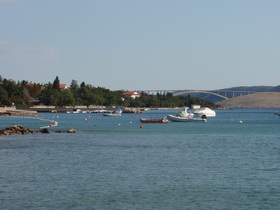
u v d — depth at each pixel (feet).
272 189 168.55
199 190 167.53
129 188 170.09
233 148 296.10
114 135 407.64
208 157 249.55
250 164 224.12
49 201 151.84
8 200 152.66
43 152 269.85
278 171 203.92
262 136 406.00
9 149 285.02
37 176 191.01
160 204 149.38
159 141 346.33
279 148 296.92
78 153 265.75
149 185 175.22
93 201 152.15
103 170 205.87
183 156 253.65
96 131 467.11
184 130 496.64
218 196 159.12
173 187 171.83
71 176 191.31
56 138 367.45
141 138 374.43
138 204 149.28
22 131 414.82
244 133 448.65
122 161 233.35
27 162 229.25
